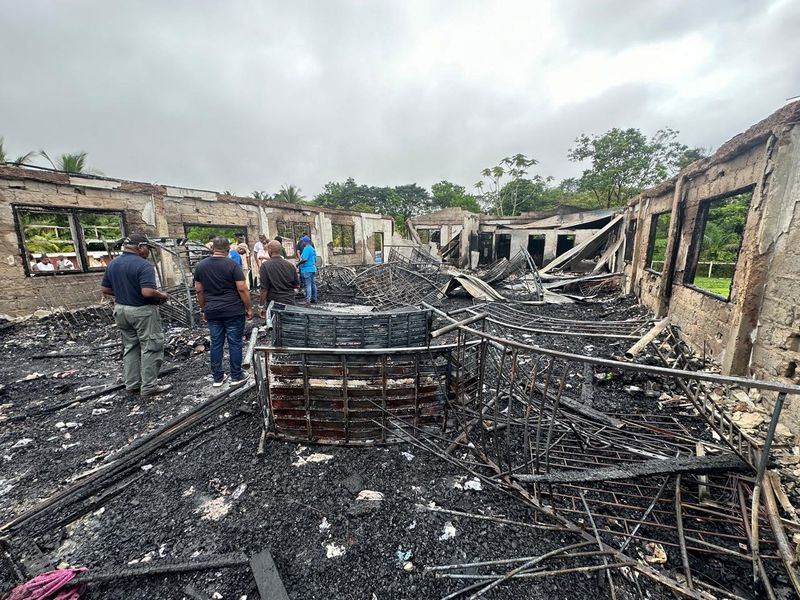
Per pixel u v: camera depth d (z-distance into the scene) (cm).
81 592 158
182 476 237
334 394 266
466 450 261
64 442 281
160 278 795
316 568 169
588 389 354
